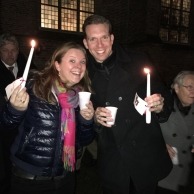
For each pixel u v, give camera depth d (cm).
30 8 1043
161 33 1366
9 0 984
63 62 211
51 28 1141
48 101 206
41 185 211
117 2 1230
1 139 309
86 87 231
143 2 1159
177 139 255
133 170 228
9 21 993
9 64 386
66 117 212
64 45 214
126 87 227
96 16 219
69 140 212
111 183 237
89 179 464
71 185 233
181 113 257
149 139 229
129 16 1221
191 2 1450
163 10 1358
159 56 1170
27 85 212
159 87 230
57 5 1154
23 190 210
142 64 234
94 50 219
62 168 215
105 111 205
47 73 215
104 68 230
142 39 1173
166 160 236
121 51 236
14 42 384
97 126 232
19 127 214
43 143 205
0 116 200
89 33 217
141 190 230
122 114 228
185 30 1444
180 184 258
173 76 1268
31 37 1026
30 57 187
